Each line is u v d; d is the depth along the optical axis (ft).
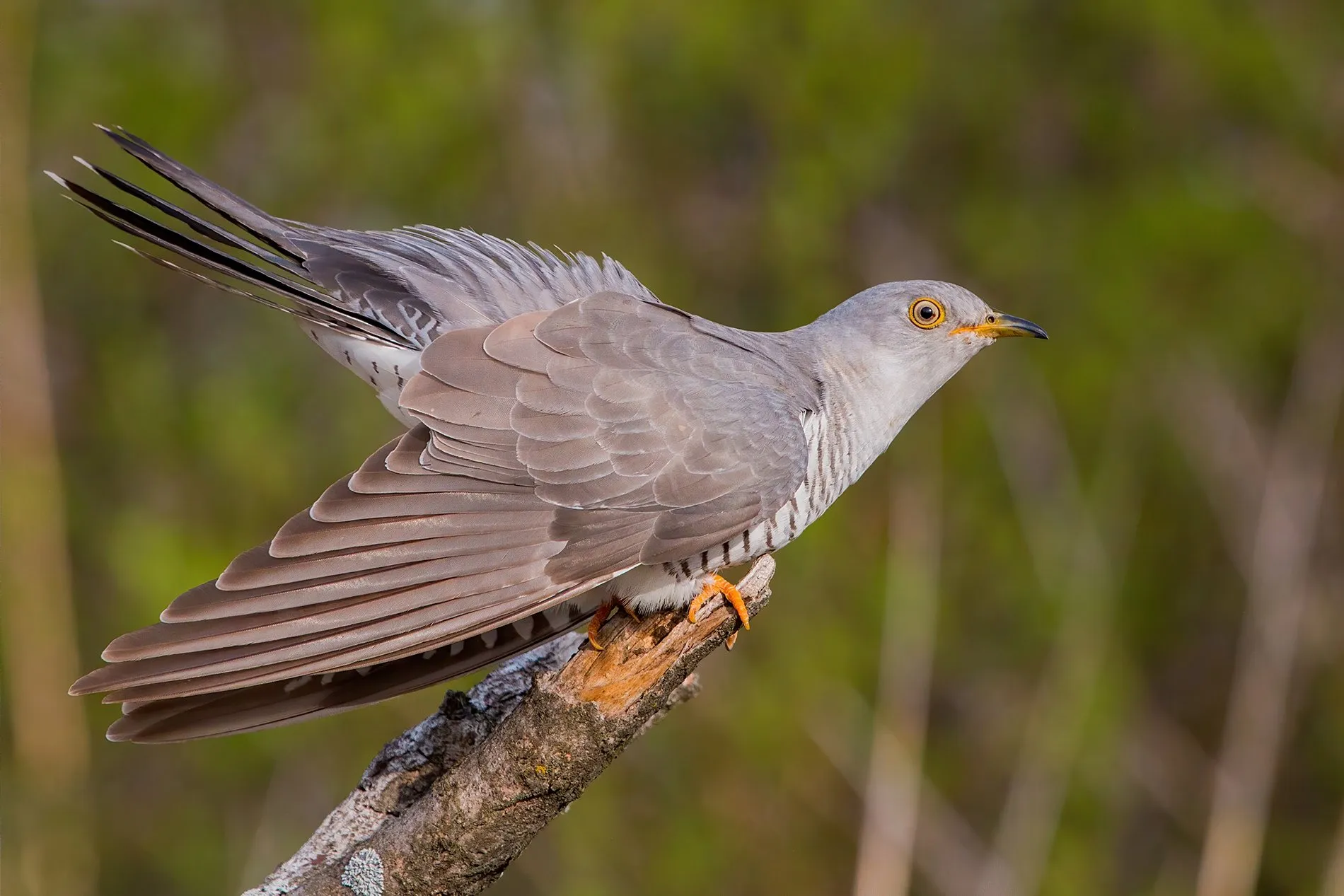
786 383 20.24
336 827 17.53
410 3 41.19
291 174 41.37
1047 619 39.78
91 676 14.85
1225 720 42.98
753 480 18.57
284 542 16.07
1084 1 43.24
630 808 38.40
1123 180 44.06
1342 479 43.24
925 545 38.96
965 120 44.06
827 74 41.70
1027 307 43.24
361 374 19.56
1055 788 37.09
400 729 37.81
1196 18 42.42
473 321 19.51
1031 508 40.83
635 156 42.60
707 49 41.04
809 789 38.65
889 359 22.08
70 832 35.42
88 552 40.55
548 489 17.49
